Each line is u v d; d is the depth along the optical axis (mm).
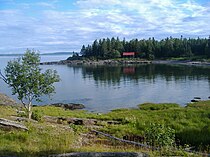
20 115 25312
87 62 189875
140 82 83812
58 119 29078
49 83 27766
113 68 139250
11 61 27078
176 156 12031
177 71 110688
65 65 182500
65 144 14031
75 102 57062
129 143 18719
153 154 11688
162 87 73062
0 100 38719
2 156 10625
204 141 20828
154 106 47438
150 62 170500
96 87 77125
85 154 9734
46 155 11195
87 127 24391
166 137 14914
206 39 191375
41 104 55312
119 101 56500
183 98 58062
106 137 20891
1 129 15352
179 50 180875
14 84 26766
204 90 66750
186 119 28531
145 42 196875
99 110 48562
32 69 27125
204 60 151250
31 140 14039
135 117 31250
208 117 29328
